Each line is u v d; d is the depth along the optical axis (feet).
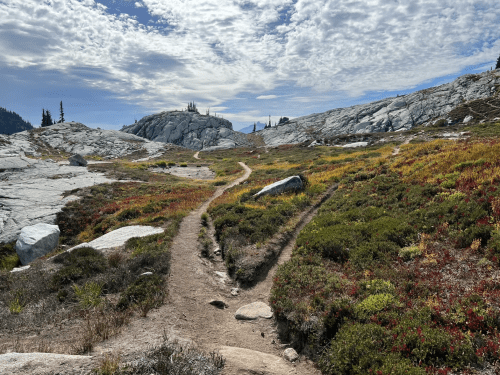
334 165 130.21
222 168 216.33
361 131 493.36
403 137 226.79
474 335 23.22
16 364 18.78
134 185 144.15
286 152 264.72
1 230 89.40
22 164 188.44
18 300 35.35
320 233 51.44
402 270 35.96
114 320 28.96
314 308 30.86
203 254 53.26
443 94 476.54
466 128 195.93
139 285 36.96
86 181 147.33
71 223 95.61
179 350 22.97
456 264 34.32
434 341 22.41
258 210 70.23
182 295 37.24
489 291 27.96
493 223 38.22
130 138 401.49
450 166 67.41
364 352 22.90
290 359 25.90
